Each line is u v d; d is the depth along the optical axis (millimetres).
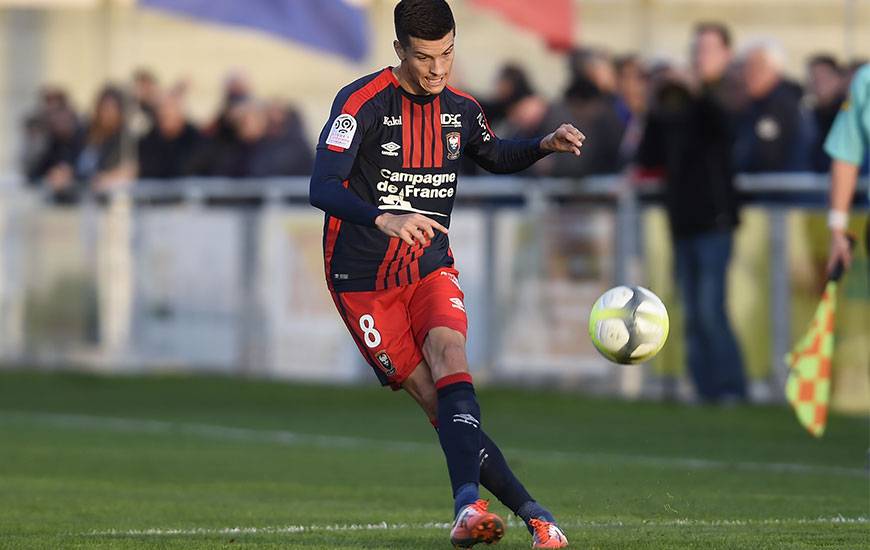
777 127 45312
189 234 56375
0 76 64312
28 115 61562
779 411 43219
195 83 61094
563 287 48531
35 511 23266
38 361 59656
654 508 22859
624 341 17328
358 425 44062
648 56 51031
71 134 59656
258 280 54938
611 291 17719
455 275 18141
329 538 18859
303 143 55812
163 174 57406
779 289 44469
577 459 32906
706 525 20156
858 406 42875
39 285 59625
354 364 53406
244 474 30391
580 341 48281
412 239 15898
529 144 18219
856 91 28344
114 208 58062
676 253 44938
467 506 15891
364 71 56812
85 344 58812
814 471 29625
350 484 28234
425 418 46125
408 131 17609
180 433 41562
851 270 42906
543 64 55469
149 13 61875
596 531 19234
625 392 47250
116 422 45250
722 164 43844
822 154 44812
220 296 55781
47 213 59531
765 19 50594
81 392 54281
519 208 49312
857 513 21750
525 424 42250
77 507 23891
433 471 31000
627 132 48031
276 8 53156
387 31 56062
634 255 46844
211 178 56406
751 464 31328
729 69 46344
